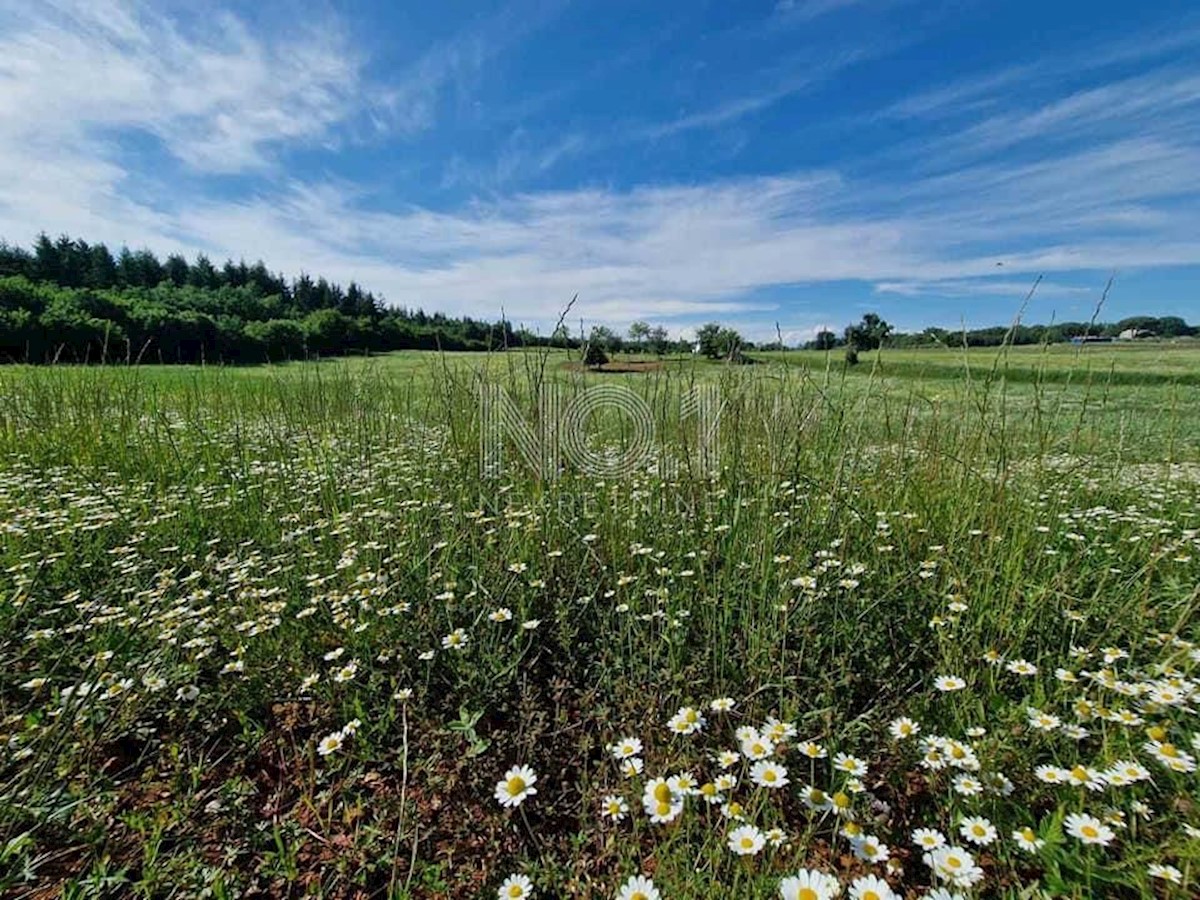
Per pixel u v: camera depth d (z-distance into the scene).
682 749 1.50
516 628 2.06
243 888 1.23
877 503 2.85
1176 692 1.36
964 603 1.90
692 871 1.13
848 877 1.19
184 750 1.59
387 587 2.09
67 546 2.55
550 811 1.41
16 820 1.24
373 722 1.67
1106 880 1.03
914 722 1.54
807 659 1.77
